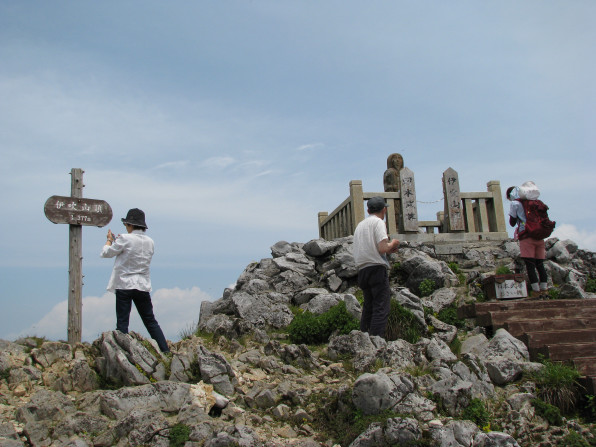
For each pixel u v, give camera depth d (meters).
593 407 6.30
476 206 12.62
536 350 7.45
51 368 6.91
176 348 7.73
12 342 7.39
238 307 9.90
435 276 10.23
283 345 7.93
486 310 8.78
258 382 6.69
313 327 8.53
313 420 6.02
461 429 5.52
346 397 6.02
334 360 7.42
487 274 10.66
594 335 7.84
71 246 7.93
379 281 7.48
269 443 5.43
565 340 7.72
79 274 7.93
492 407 6.29
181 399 6.08
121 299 7.07
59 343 7.12
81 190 8.09
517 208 9.64
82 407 6.05
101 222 8.11
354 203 11.86
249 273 11.66
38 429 5.65
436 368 6.52
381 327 7.42
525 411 6.13
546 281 9.61
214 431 5.50
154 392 6.10
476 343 7.84
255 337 8.66
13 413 6.02
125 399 5.98
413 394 5.86
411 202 11.91
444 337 8.28
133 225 7.38
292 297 10.51
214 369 6.59
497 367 6.79
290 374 7.05
